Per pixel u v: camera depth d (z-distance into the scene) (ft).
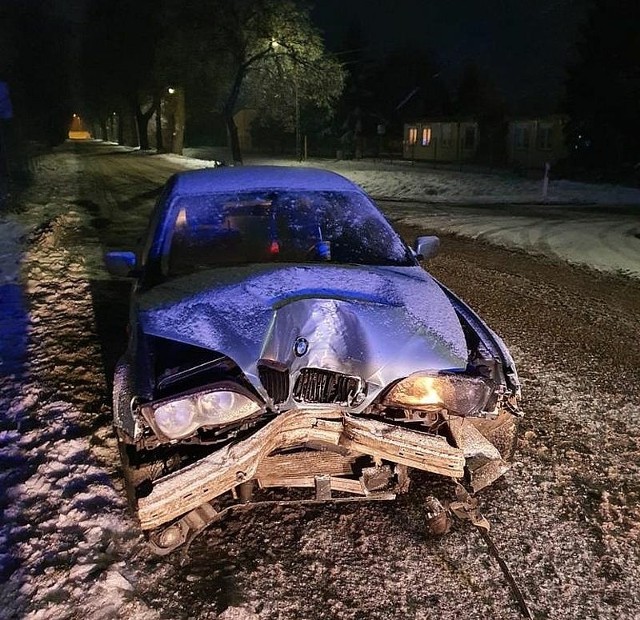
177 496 8.40
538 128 107.24
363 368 9.34
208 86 107.04
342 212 14.06
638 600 8.98
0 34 104.78
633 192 70.38
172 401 8.69
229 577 9.12
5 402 14.20
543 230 42.34
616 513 10.86
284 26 98.32
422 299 10.88
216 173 15.14
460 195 68.03
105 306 21.72
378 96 166.91
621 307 23.93
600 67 90.53
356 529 10.23
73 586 8.83
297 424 9.25
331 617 8.50
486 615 8.62
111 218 43.19
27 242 31.63
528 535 10.25
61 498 10.73
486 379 9.92
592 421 14.20
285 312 9.44
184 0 94.63
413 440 9.23
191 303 10.08
